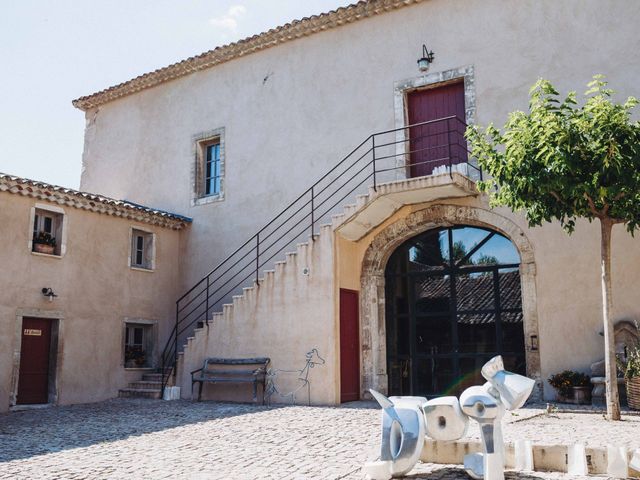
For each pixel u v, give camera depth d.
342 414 9.88
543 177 8.02
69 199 12.81
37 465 6.42
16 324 11.69
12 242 11.80
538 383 10.72
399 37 13.18
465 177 11.15
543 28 11.67
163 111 17.00
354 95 13.61
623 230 10.52
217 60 15.88
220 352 12.85
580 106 11.10
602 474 5.36
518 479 5.30
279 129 14.68
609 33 11.08
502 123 11.78
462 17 12.51
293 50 14.74
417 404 5.47
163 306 15.08
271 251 14.25
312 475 5.70
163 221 15.11
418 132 12.91
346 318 12.26
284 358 12.09
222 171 15.46
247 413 10.34
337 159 13.64
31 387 12.07
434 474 5.56
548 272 10.98
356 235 12.53
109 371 13.45
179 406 11.69
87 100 18.38
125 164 17.52
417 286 12.66
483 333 11.80
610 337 8.30
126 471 6.07
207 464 6.31
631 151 7.73
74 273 12.91
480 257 12.05
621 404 9.66
